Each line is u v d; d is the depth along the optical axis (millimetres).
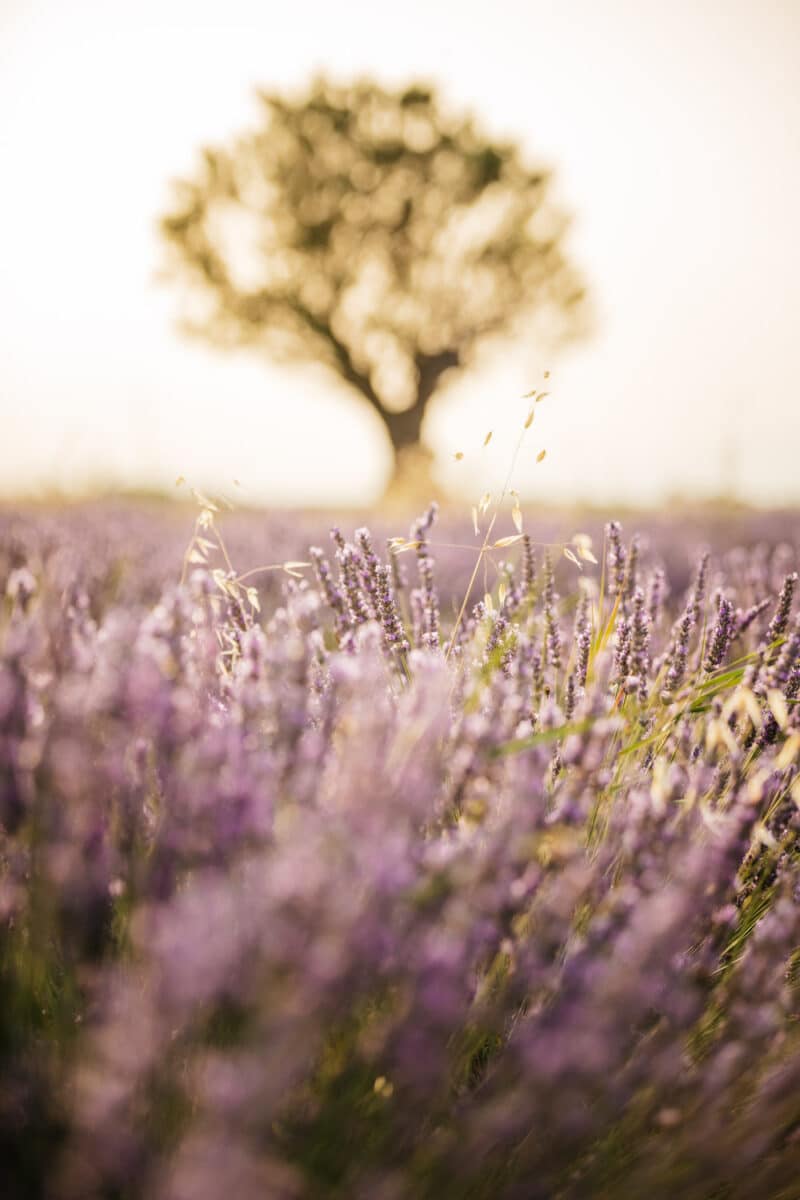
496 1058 965
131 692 901
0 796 899
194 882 918
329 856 848
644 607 1156
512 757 956
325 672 1044
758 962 919
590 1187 909
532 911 939
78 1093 887
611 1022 872
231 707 1010
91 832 913
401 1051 860
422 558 1166
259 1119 738
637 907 916
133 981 920
